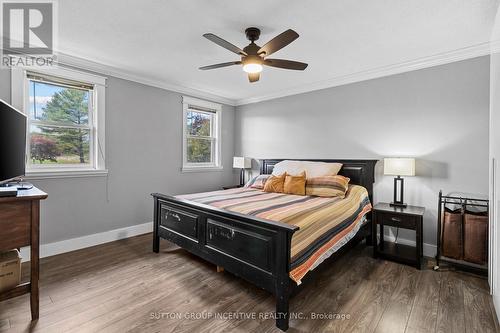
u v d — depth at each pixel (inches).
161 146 156.9
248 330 67.4
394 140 129.4
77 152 125.3
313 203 105.1
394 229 131.6
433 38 97.8
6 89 102.6
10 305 75.9
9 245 63.9
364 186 135.3
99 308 75.7
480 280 94.8
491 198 85.7
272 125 182.2
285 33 73.3
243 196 121.9
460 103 111.4
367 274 99.7
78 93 124.7
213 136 193.8
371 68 130.2
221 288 88.1
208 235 94.1
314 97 159.9
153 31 94.6
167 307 76.9
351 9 79.0
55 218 116.4
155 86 152.9
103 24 89.8
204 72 138.6
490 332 67.0
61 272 98.5
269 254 73.1
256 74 100.3
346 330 67.3
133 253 118.6
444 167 115.6
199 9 80.3
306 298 82.6
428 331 67.2
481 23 86.4
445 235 105.8
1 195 62.2
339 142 149.3
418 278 96.5
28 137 109.7
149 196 151.8
